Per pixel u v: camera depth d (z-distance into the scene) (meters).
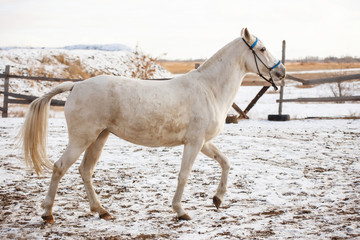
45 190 5.68
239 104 25.42
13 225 4.19
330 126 13.91
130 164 7.72
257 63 5.10
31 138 4.38
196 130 4.61
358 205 5.12
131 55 38.78
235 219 4.58
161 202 5.27
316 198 5.47
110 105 4.36
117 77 4.58
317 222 4.45
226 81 4.94
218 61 4.95
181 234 4.04
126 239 3.88
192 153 4.62
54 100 16.67
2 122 14.15
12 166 7.18
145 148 9.70
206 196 5.59
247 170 7.20
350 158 8.39
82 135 4.33
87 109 4.31
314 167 7.51
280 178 6.65
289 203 5.23
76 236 3.92
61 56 32.97
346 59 41.50
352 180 6.51
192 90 4.68
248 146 9.82
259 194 5.67
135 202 5.25
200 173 7.00
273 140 10.84
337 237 3.94
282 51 16.58
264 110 21.39
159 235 4.00
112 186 6.06
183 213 4.57
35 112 4.39
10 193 5.45
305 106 22.95
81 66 32.97
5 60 29.73
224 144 10.11
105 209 4.73
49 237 3.86
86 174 4.65
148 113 4.43
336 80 15.50
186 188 6.01
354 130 12.85
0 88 24.64
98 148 4.67
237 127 13.80
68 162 4.31
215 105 4.78
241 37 5.12
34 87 26.30
